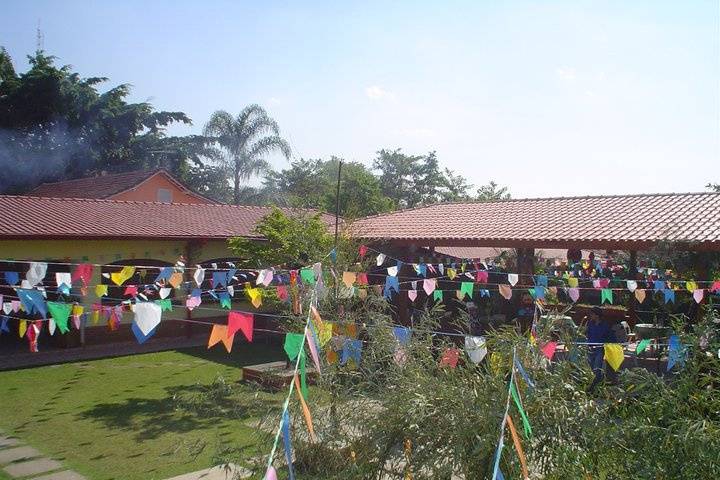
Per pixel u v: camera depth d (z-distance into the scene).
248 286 9.42
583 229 13.24
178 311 17.05
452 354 4.93
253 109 32.56
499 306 16.22
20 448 8.34
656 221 12.81
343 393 5.18
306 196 31.98
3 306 7.54
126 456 8.02
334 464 4.77
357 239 10.98
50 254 15.06
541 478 4.29
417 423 4.43
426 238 15.18
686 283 10.22
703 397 4.79
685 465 4.32
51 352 14.84
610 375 10.66
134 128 35.12
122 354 14.83
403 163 43.25
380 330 5.68
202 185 38.94
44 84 31.08
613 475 4.48
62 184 28.62
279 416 5.23
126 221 16.77
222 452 5.49
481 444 4.02
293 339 4.19
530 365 4.55
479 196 43.31
